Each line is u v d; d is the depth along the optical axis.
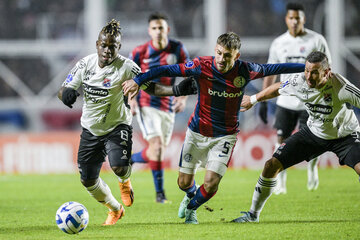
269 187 23.98
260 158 54.12
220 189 38.91
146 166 56.03
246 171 52.03
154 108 34.50
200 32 70.56
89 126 23.47
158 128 34.19
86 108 23.41
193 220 24.77
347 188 37.72
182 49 35.34
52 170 54.50
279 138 35.50
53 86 69.94
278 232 22.16
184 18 70.50
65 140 54.75
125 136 23.61
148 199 34.78
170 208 30.50
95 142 23.64
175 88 23.70
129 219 26.77
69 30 70.69
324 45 34.75
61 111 69.19
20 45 70.19
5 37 70.38
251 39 70.12
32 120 69.50
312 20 68.75
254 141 54.25
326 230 22.55
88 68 22.91
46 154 54.62
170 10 70.62
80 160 23.75
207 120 23.48
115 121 23.59
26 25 70.56
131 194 24.86
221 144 23.58
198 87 23.30
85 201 34.19
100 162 24.03
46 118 69.44
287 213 27.61
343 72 69.25
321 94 22.39
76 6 70.56
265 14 70.38
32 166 54.59
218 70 22.70
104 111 23.22
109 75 22.75
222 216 27.28
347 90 22.00
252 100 24.14
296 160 23.97
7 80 69.69
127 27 70.75
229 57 21.94
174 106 35.47
